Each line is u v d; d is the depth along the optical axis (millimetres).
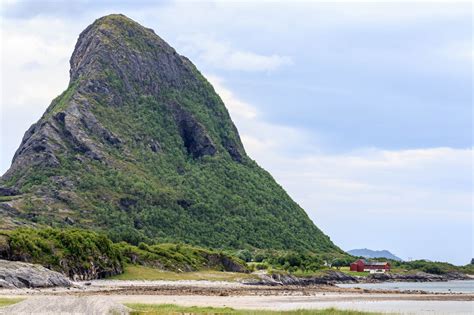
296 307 132500
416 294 197625
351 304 148875
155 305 123375
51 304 108562
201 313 111750
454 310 134375
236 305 135500
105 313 105312
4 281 167750
